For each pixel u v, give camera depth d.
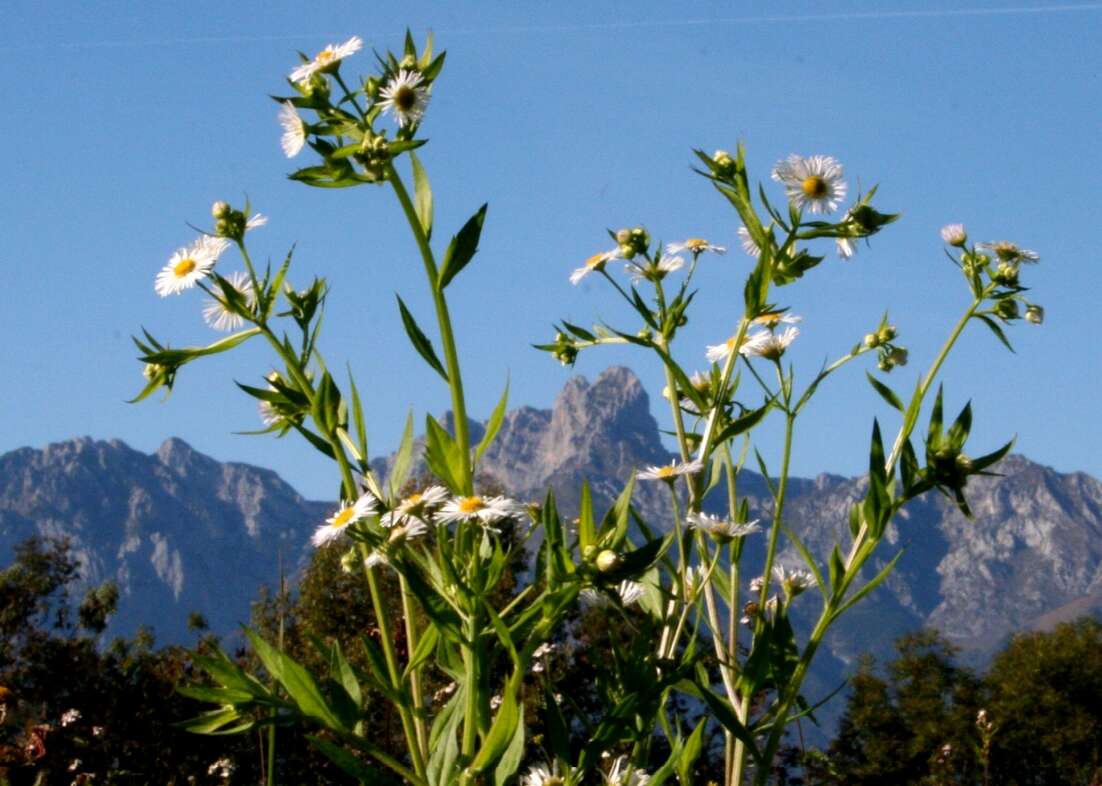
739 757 3.92
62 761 6.34
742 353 4.30
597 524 3.69
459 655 3.70
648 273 4.49
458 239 3.62
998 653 34.00
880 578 3.89
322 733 11.09
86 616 23.27
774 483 4.22
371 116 3.66
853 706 32.09
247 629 3.42
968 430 3.88
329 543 3.53
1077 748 31.08
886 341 4.45
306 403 3.82
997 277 4.17
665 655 3.97
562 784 3.62
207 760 11.11
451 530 3.86
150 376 3.79
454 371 3.62
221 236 3.84
